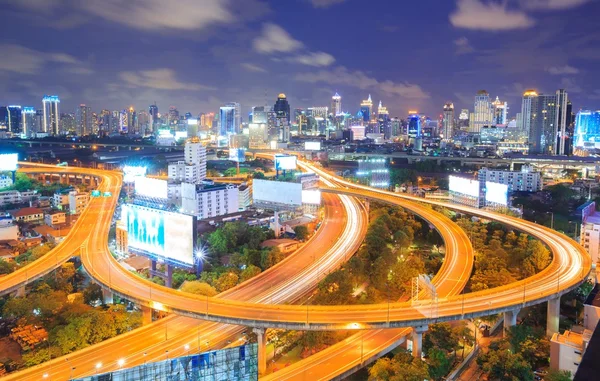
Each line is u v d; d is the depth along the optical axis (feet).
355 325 520.83
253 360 392.47
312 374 479.41
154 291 632.38
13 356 542.98
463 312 550.77
